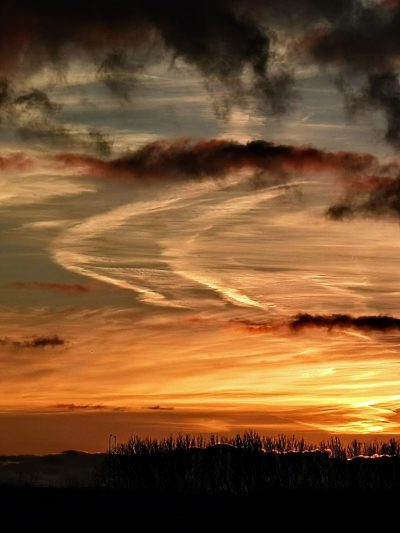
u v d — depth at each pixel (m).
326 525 49.12
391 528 48.44
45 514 48.91
